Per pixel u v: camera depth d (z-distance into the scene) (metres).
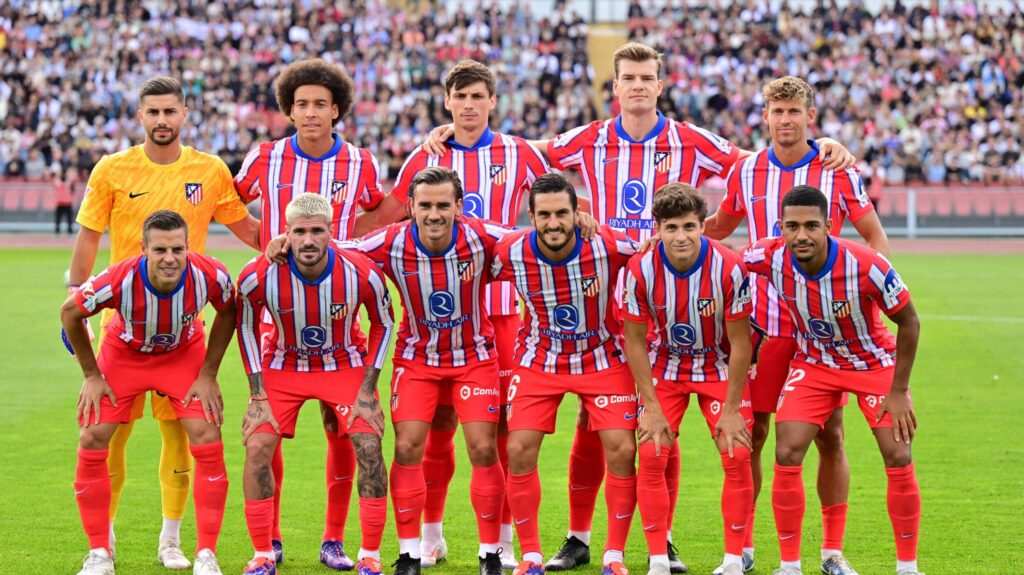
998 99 33.03
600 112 35.12
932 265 23.86
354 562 6.67
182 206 7.06
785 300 6.43
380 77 33.53
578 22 35.88
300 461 9.01
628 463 6.30
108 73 33.00
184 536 7.23
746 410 6.44
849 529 7.29
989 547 6.82
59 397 11.20
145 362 6.45
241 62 33.59
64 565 6.46
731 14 36.12
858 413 10.80
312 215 6.10
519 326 7.23
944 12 36.12
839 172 7.02
